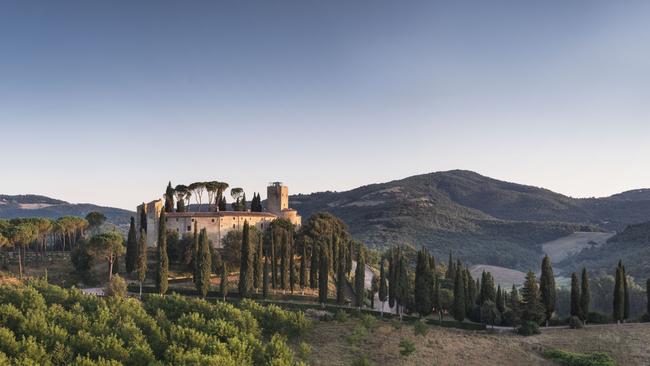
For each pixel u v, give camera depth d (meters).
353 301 126.38
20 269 123.12
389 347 81.25
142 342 64.88
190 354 56.62
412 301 110.31
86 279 122.50
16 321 70.94
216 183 180.00
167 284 113.12
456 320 102.62
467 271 125.44
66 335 64.50
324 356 76.56
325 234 152.62
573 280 102.94
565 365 76.00
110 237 125.75
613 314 104.69
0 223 127.31
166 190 172.00
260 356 64.88
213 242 154.00
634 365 74.19
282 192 195.38
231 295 115.38
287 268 130.25
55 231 157.62
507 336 90.69
